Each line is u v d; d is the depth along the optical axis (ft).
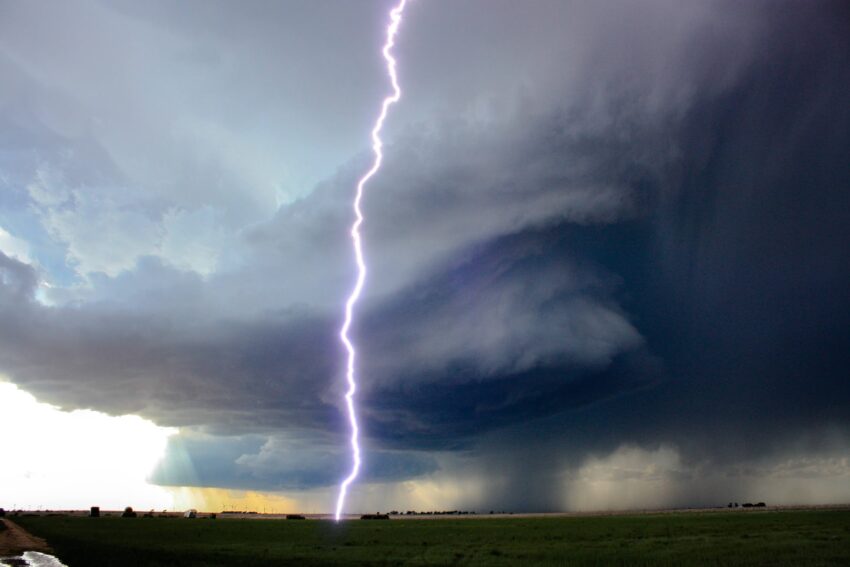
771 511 369.71
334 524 325.21
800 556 109.81
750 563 103.14
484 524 298.76
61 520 364.79
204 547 170.40
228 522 358.43
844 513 296.30
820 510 365.81
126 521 360.28
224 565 121.39
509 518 428.15
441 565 116.26
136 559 133.90
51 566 130.00
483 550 145.89
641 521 280.51
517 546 155.33
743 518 267.59
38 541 196.54
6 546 176.76
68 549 159.74
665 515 363.56
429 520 396.16
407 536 208.23
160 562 128.06
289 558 134.82
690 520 270.26
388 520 411.34
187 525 310.45
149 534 231.50
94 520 370.12
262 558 135.33
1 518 381.81
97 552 150.61
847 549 118.83
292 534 230.07
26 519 376.48
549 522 306.14
